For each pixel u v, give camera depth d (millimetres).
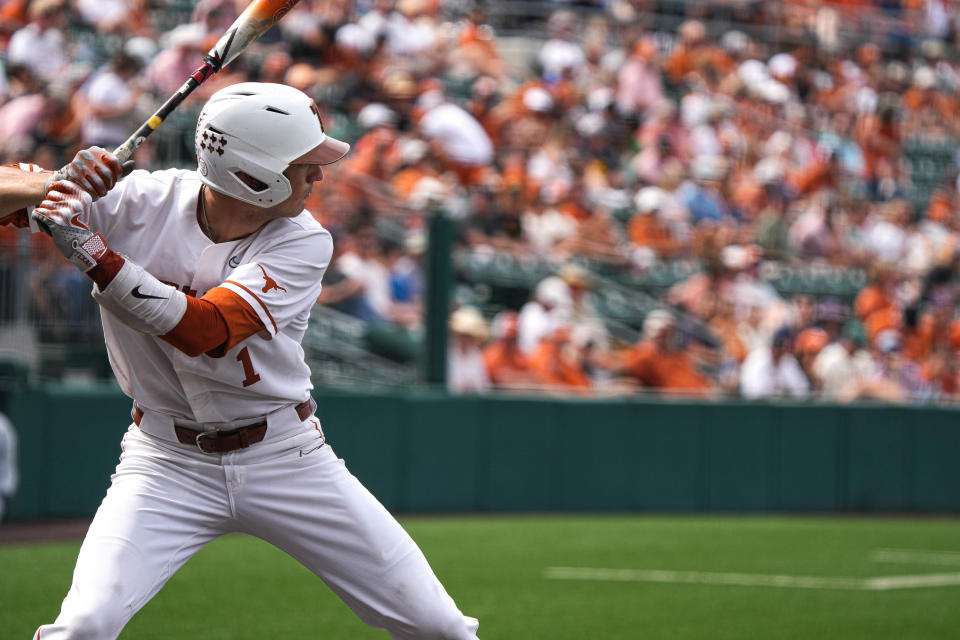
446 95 51719
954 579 26891
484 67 53844
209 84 40625
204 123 11156
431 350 36812
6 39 40844
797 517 39844
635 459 39219
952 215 60469
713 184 52781
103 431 33188
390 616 12031
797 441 41250
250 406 11742
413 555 12070
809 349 43500
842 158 60906
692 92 59875
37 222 10250
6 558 25938
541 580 25484
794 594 24406
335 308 35969
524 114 50656
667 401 39688
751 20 66562
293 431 11992
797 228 52625
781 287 48562
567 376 39750
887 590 25141
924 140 65750
